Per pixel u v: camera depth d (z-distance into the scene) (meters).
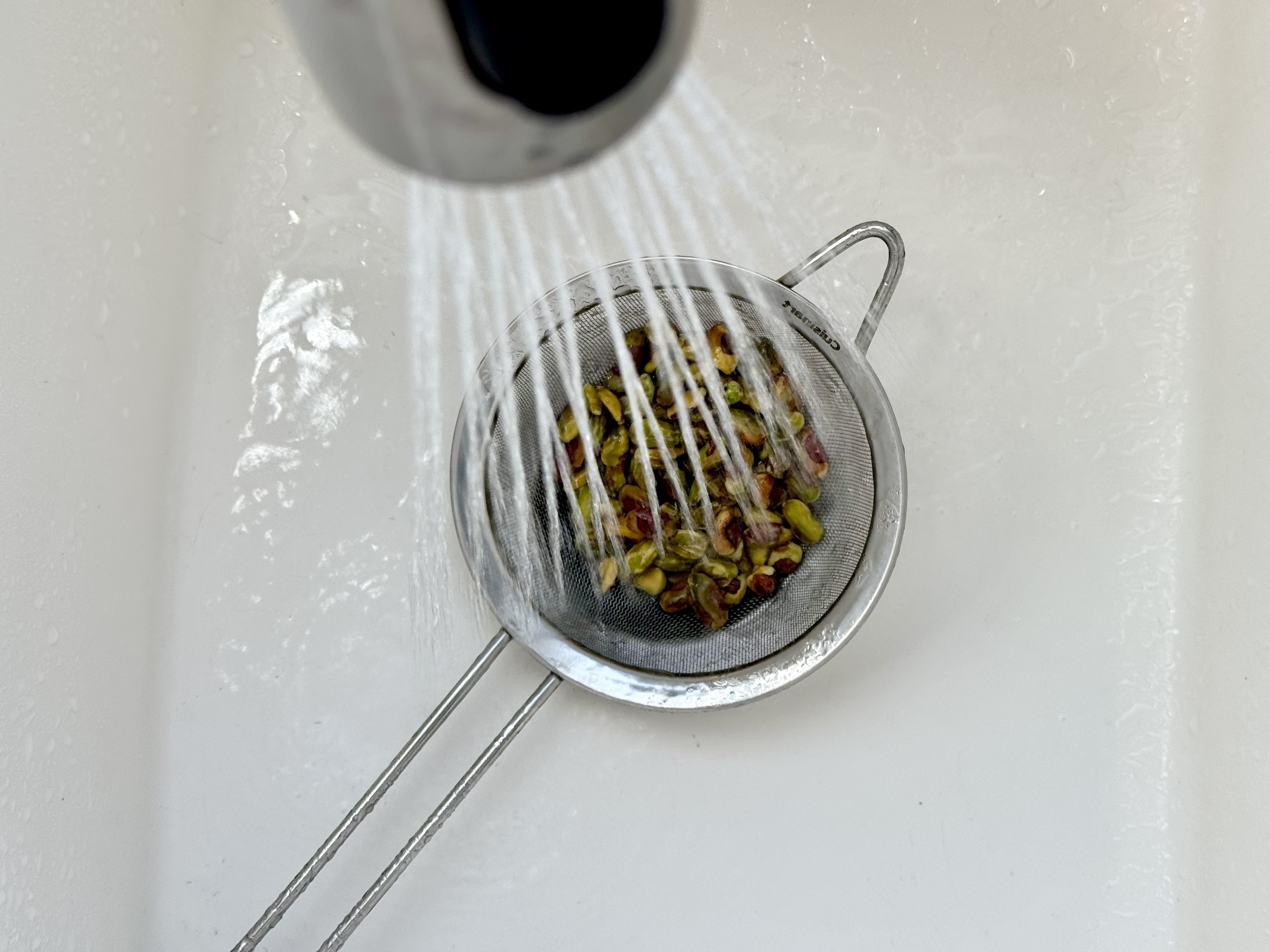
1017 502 0.46
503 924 0.43
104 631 0.41
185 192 0.46
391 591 0.45
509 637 0.41
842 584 0.42
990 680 0.45
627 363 0.42
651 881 0.43
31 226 0.38
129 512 0.42
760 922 0.43
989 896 0.44
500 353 0.41
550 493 0.42
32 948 0.36
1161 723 0.44
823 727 0.45
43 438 0.38
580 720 0.44
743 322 0.42
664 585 0.42
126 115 0.42
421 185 0.47
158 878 0.42
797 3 0.48
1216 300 0.45
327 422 0.46
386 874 0.39
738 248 0.47
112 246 0.42
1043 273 0.47
